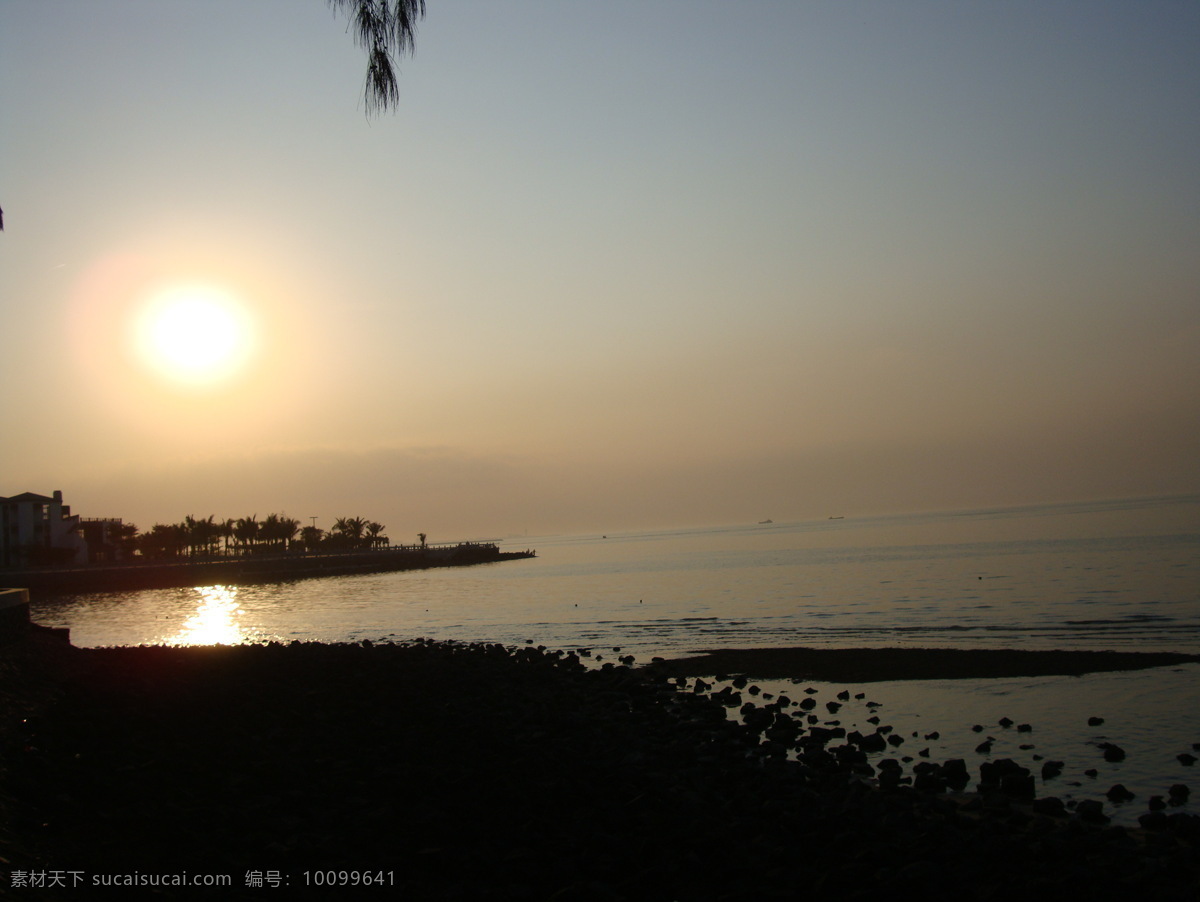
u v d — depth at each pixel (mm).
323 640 49750
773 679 29406
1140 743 19516
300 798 12703
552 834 11789
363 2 9023
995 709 23484
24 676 17344
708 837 11789
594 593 78875
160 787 12750
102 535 162500
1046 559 95000
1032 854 11891
